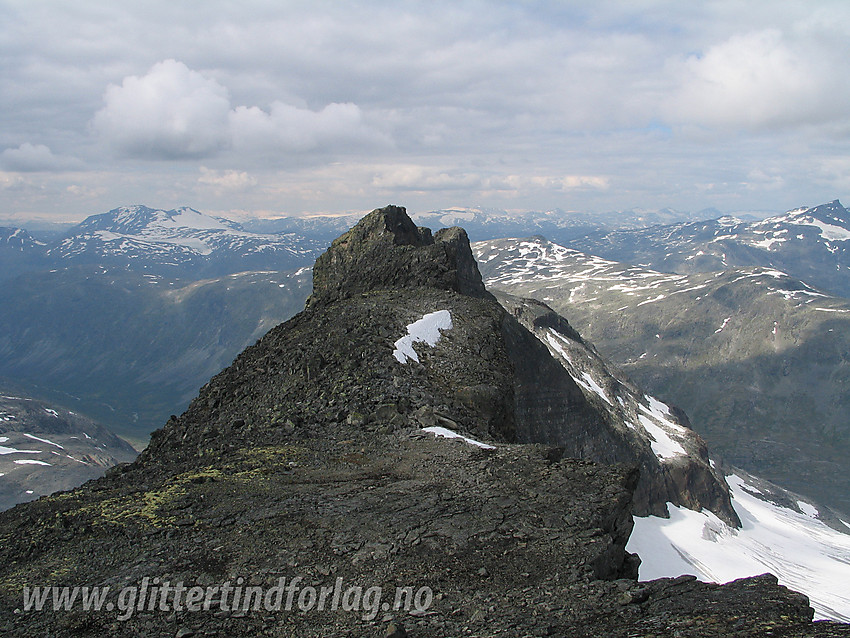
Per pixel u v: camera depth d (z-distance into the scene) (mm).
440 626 11227
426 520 15641
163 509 17688
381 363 29391
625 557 15758
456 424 24938
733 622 9336
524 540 14289
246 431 25844
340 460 21484
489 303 39562
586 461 19016
